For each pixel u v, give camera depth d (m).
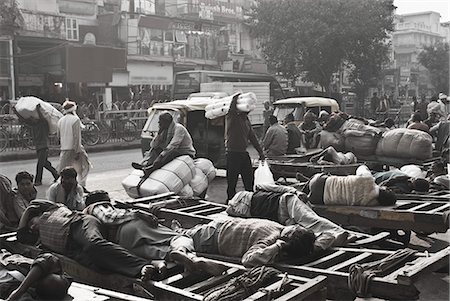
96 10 23.03
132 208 5.76
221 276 3.84
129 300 3.34
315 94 21.23
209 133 11.05
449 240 6.28
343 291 3.70
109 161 14.63
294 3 20.00
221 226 4.48
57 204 4.89
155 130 11.51
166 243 4.34
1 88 19.17
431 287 4.66
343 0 19.14
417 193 6.50
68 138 8.91
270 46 20.78
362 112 20.95
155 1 26.11
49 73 20.81
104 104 20.80
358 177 5.71
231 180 7.95
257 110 18.78
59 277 3.46
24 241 4.85
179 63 24.86
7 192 5.60
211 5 25.59
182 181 7.63
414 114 10.42
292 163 8.96
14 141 16.09
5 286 3.56
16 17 19.44
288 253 4.15
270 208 5.03
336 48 19.69
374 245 4.83
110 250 4.09
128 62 23.02
